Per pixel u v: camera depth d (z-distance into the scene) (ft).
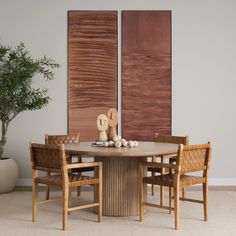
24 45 19.70
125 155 12.45
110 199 13.98
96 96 19.79
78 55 19.74
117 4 19.77
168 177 13.01
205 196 13.37
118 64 19.83
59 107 19.77
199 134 19.99
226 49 19.99
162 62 19.88
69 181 12.55
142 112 19.85
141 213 13.34
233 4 19.97
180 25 19.92
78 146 14.26
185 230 12.38
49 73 19.29
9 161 17.95
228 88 20.03
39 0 19.70
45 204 15.65
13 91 17.88
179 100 19.94
